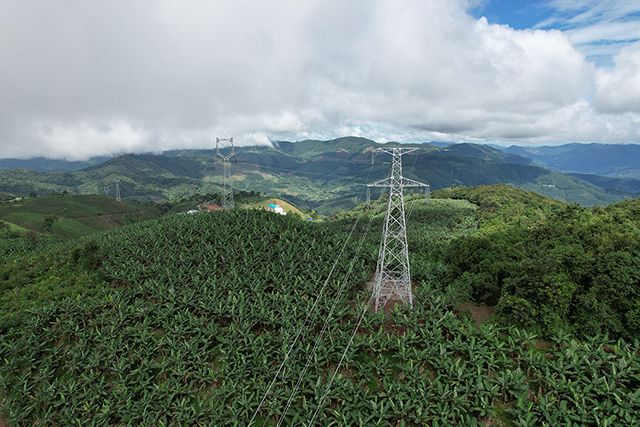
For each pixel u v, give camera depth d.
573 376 30.89
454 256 55.62
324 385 34.75
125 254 66.94
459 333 38.22
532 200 145.50
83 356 42.88
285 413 33.19
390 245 77.94
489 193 161.12
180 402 36.53
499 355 35.12
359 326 42.28
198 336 43.69
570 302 37.75
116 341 43.91
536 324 37.50
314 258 60.44
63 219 164.38
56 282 60.81
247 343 41.59
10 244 101.94
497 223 116.19
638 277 34.09
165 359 41.12
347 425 30.59
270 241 68.06
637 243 41.22
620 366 29.98
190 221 79.94
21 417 37.84
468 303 47.97
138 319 49.00
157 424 34.91
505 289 43.09
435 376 35.06
